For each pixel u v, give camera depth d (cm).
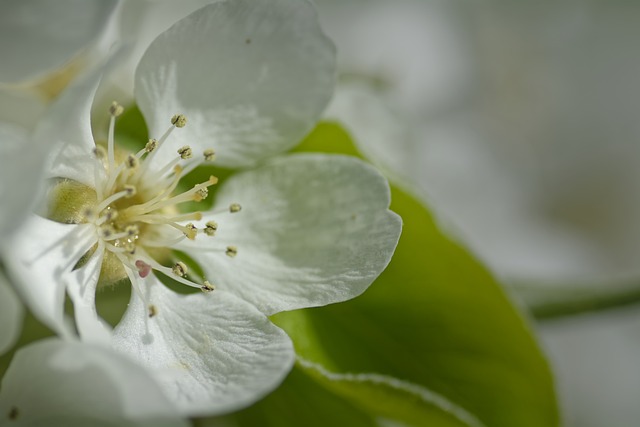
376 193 14
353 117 17
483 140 21
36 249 13
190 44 14
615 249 22
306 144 15
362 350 15
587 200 22
